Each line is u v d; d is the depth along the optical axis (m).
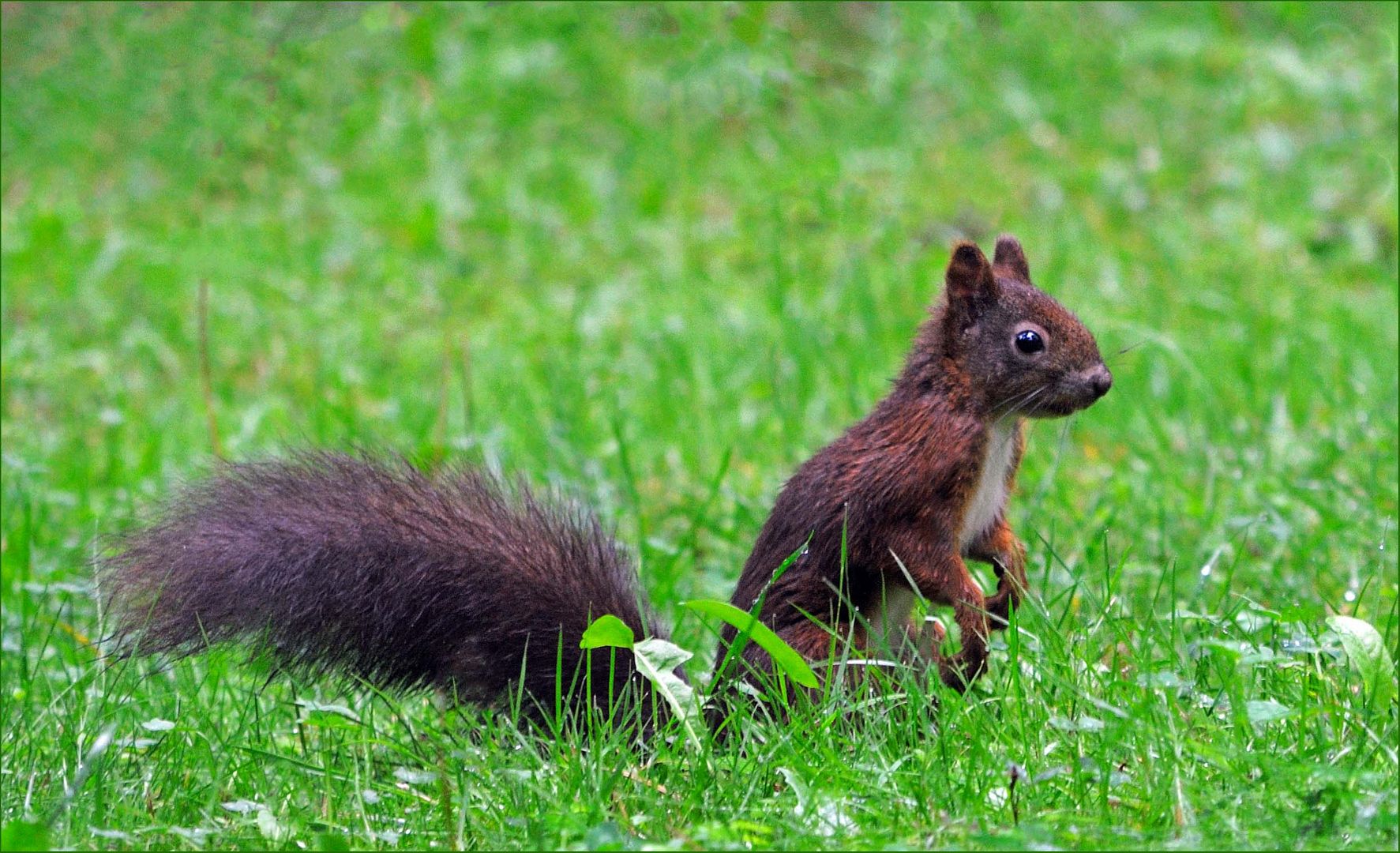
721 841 5.58
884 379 13.26
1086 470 11.36
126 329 15.53
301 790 6.84
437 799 6.52
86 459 12.56
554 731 6.71
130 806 6.59
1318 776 5.51
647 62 20.83
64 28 20.12
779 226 16.89
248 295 16.23
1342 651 6.78
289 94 19.48
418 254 17.22
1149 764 5.99
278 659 7.25
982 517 7.37
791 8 21.50
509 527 7.51
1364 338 13.47
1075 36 21.19
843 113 19.97
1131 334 13.53
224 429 13.33
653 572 9.47
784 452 11.99
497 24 21.00
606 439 12.46
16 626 9.39
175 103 19.41
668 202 18.25
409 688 7.40
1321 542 9.30
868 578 7.23
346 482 7.48
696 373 13.55
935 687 6.75
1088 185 17.92
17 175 19.12
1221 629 6.93
